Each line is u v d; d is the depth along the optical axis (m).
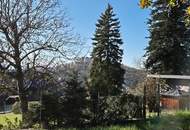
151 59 55.00
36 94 28.67
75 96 23.61
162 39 54.47
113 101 26.34
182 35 53.56
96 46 65.50
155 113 33.19
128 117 27.33
